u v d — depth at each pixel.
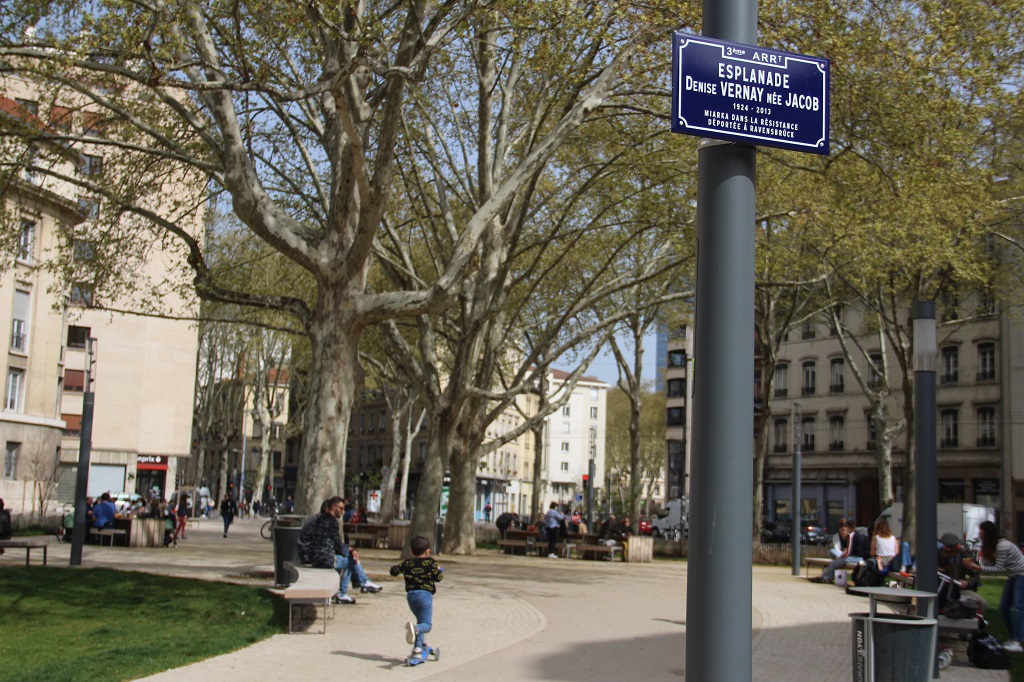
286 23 13.42
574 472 111.38
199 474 67.44
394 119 15.36
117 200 17.98
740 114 4.81
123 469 57.22
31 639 10.70
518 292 32.75
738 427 4.62
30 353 41.62
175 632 11.31
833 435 62.12
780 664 10.48
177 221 21.41
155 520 26.84
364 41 13.40
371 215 15.91
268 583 16.20
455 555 28.36
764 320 33.16
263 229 16.22
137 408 58.00
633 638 12.07
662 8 15.82
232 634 11.27
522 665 9.86
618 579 21.48
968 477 53.56
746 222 4.79
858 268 25.00
